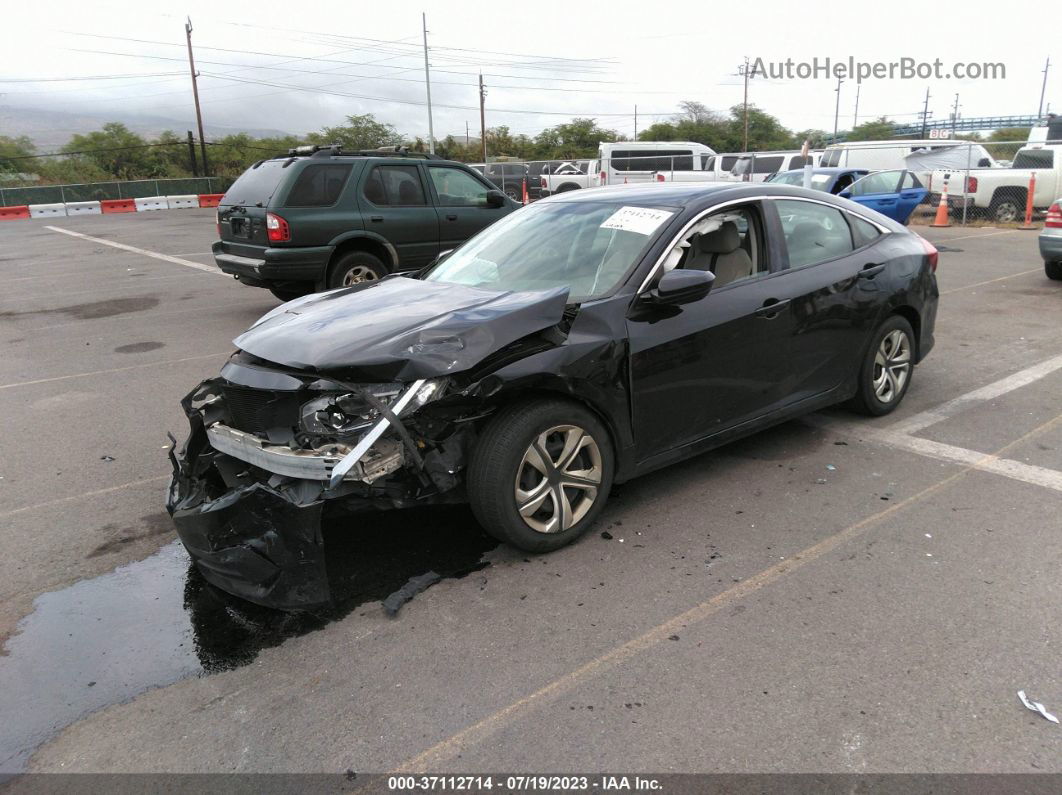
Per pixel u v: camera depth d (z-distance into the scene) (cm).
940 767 226
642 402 372
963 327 787
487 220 982
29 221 2919
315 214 845
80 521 414
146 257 1616
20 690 280
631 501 410
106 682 282
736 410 417
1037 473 428
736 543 362
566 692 265
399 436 308
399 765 237
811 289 441
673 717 251
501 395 325
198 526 310
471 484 334
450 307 362
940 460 450
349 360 307
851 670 270
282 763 240
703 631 296
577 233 423
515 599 322
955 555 344
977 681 262
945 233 1706
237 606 328
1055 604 304
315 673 281
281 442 321
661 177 2742
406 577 341
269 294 1123
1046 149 1822
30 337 887
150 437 542
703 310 391
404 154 940
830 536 366
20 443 535
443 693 267
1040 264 1212
